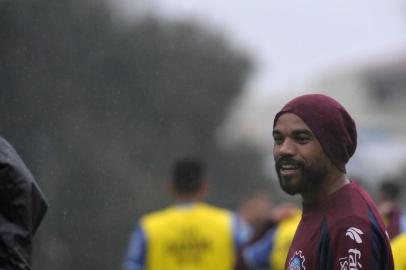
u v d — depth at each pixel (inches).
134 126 1357.0
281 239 666.8
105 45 1254.9
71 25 1092.5
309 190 359.6
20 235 367.2
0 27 982.4
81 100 1126.4
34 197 374.3
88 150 1128.8
